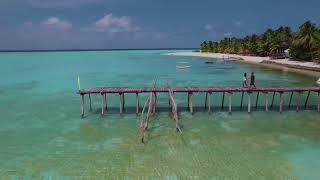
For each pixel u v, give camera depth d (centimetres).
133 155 2145
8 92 4759
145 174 1844
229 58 11588
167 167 1939
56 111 3462
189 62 11381
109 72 7888
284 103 3712
